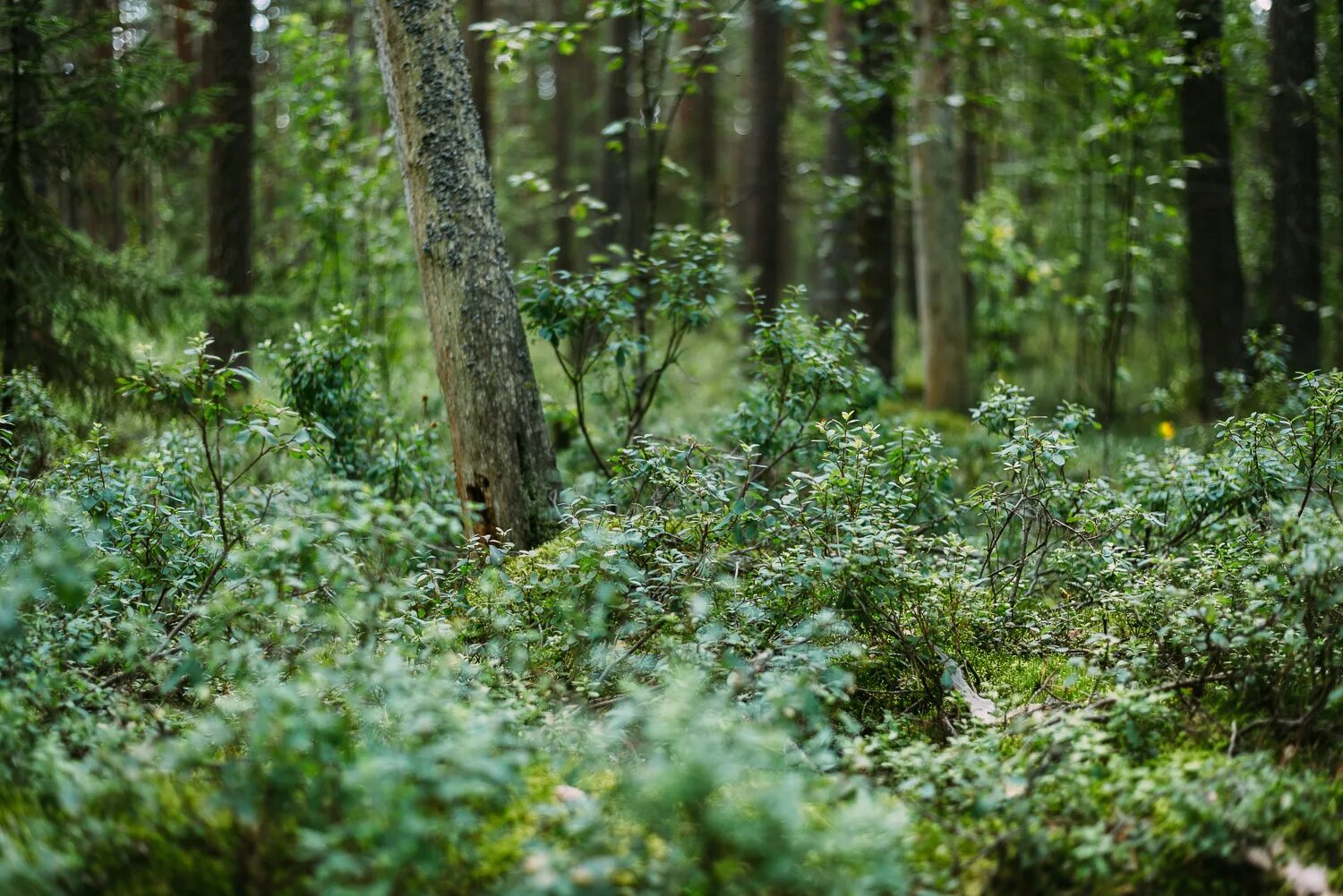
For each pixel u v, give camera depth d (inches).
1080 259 658.8
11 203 294.4
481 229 235.9
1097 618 196.4
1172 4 456.4
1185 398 557.0
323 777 117.8
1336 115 450.0
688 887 107.6
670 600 176.9
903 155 574.6
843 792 125.6
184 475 222.5
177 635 164.7
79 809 111.7
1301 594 149.5
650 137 343.9
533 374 241.9
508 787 120.9
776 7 393.1
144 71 301.1
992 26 458.6
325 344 266.2
